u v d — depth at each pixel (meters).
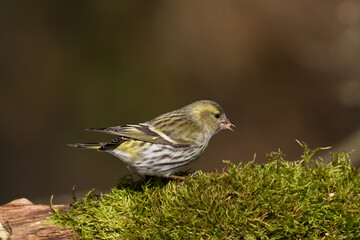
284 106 16.27
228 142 16.25
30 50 15.65
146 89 15.78
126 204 5.69
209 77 16.17
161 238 5.39
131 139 6.54
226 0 16.30
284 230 5.26
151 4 16.19
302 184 5.55
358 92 14.38
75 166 15.10
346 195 5.47
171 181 6.38
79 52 15.79
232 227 5.26
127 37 15.99
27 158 15.00
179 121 6.94
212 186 5.53
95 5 15.98
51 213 5.75
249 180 5.47
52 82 15.54
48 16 15.85
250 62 16.30
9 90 15.36
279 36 16.14
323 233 5.38
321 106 16.08
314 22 15.80
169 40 16.12
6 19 15.69
